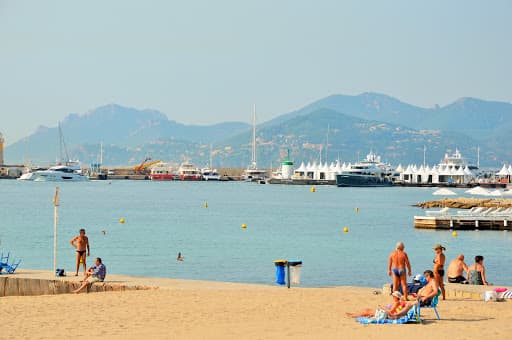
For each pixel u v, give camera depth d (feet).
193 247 254.88
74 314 105.19
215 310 108.78
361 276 188.03
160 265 207.10
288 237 297.74
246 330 94.48
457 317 102.58
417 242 277.23
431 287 104.22
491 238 289.12
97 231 318.45
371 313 103.35
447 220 330.13
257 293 125.08
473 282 132.57
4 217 401.90
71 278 134.72
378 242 278.05
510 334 90.99
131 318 102.37
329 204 587.68
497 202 499.51
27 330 94.02
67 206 515.91
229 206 547.08
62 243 262.88
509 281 184.65
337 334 91.61
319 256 231.50
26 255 225.35
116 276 143.95
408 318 98.84
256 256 230.07
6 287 133.28
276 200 651.25
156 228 337.72
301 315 105.19
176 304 113.70
